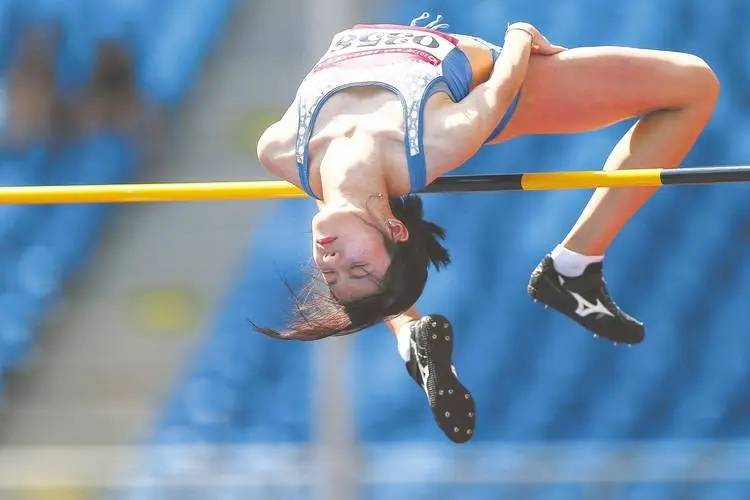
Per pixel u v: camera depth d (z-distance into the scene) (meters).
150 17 28.00
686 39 26.14
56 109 27.11
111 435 23.72
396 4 26.58
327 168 11.76
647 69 12.70
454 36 12.67
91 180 26.48
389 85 11.89
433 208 24.84
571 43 26.39
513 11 26.59
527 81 12.72
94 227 26.08
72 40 27.61
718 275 24.27
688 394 23.41
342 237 11.50
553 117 13.01
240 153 26.53
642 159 13.11
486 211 24.75
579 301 13.87
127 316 25.06
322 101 12.05
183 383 24.20
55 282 25.55
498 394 23.45
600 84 12.75
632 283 24.28
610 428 23.12
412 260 12.02
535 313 23.95
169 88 27.17
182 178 26.41
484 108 11.76
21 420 24.02
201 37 27.53
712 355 23.67
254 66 27.23
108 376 24.45
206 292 25.12
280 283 24.91
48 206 26.31
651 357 23.70
